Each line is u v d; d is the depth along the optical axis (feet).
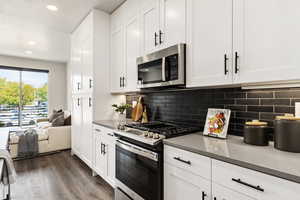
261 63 3.59
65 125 14.35
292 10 3.18
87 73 9.57
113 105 9.02
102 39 9.12
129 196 5.90
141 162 5.25
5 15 9.17
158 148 4.68
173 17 5.49
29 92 19.22
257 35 3.65
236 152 3.48
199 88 5.81
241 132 5.03
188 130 5.51
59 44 14.16
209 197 3.51
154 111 8.18
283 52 3.29
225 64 4.17
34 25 10.53
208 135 5.09
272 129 4.35
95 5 8.41
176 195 4.27
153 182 4.80
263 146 3.94
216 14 4.37
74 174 9.14
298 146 3.38
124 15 8.01
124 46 8.01
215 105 5.68
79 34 10.62
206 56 4.61
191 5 4.96
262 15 3.57
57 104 20.68
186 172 4.01
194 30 4.90
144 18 6.70
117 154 6.56
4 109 17.93
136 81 7.21
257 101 4.67
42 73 19.97
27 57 18.49
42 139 12.53
